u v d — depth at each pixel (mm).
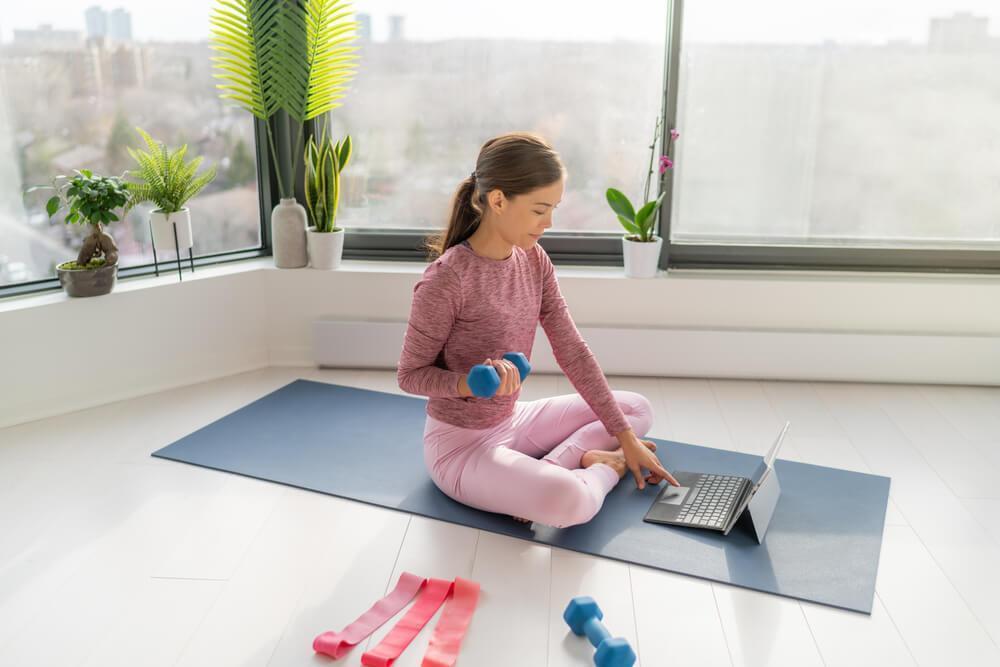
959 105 3111
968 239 3246
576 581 1992
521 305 2217
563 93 3268
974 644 1792
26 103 2867
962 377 3176
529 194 1979
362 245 3434
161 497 2359
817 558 2088
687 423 2861
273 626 1829
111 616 1860
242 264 3348
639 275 3203
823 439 2752
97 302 2920
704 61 3117
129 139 3094
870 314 3195
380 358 3289
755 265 3291
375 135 3354
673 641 1789
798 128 3164
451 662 1693
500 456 2213
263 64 3066
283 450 2639
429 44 3246
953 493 2416
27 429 2785
